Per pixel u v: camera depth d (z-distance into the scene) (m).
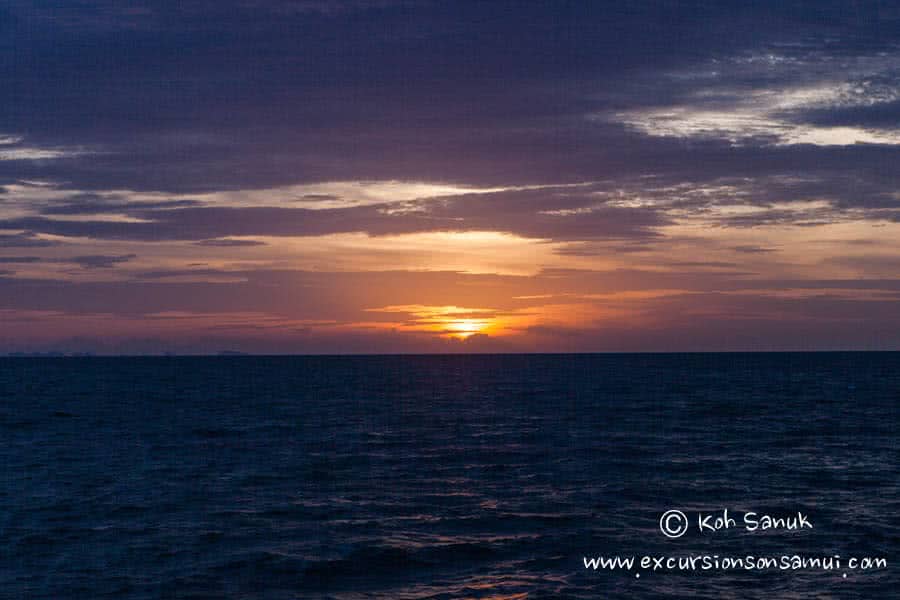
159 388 112.38
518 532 23.52
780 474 33.59
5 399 86.81
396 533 23.52
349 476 33.75
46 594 18.17
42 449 43.12
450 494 29.58
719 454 40.09
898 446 43.25
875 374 157.38
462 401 82.75
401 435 50.06
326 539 22.84
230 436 49.72
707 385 115.12
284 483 32.12
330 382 132.62
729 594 17.88
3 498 28.80
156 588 18.62
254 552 21.50
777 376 150.25
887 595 17.75
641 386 113.62
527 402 80.81
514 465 36.69
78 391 103.88
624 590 18.19
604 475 33.59
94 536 23.22
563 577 19.23
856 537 22.64
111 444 45.41
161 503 27.98
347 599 17.91
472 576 19.42
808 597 17.66
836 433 49.97
